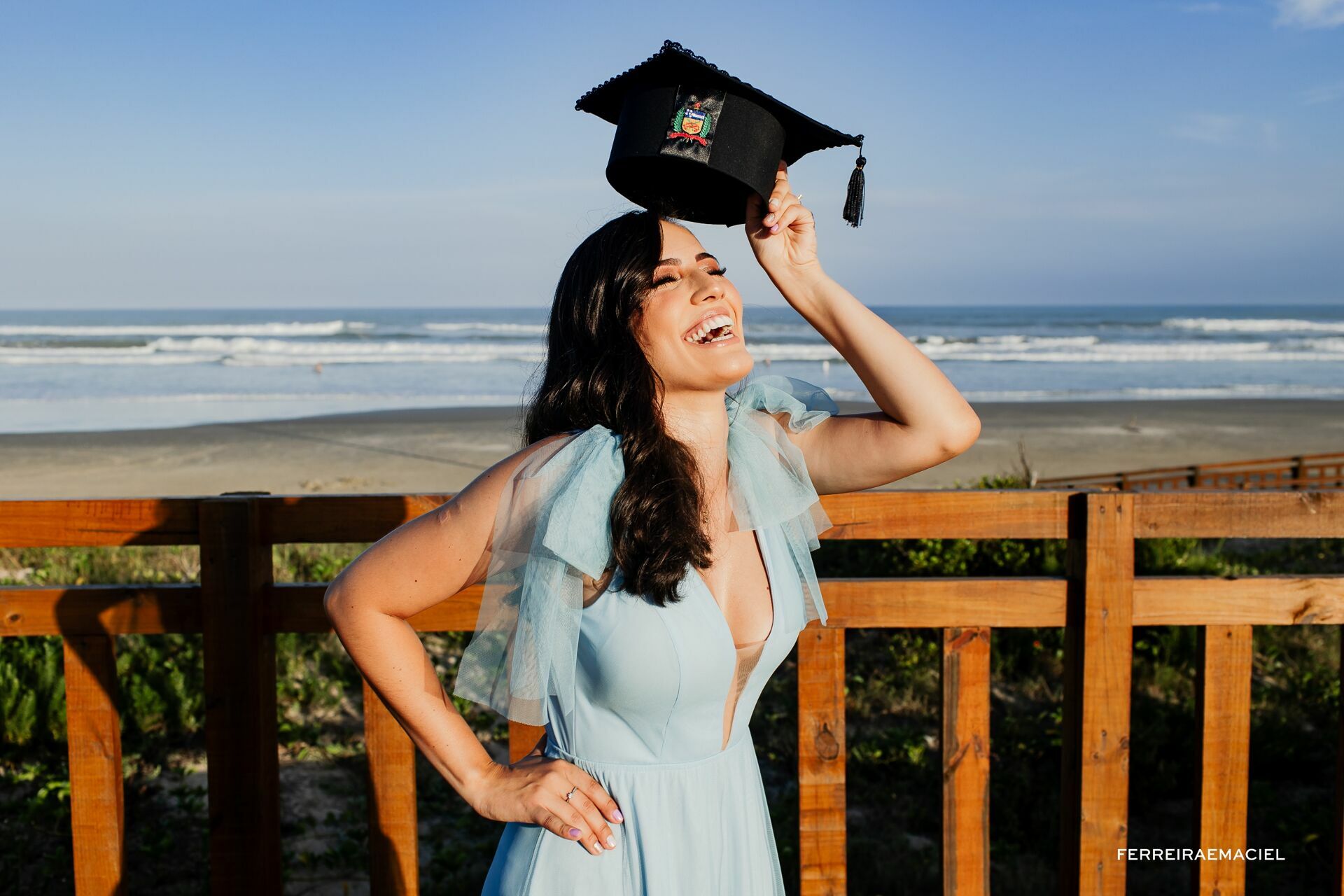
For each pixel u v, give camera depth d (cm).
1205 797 257
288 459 1916
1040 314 13525
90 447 2045
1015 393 3488
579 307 171
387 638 164
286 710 537
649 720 168
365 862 396
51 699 486
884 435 191
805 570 190
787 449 189
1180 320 9050
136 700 491
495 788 167
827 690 253
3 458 1909
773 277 193
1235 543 1016
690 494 164
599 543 162
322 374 4006
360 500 248
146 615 246
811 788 253
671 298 168
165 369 4116
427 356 4878
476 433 2291
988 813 257
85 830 249
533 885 169
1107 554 248
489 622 170
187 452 1997
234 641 242
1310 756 508
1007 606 254
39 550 830
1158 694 568
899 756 508
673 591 160
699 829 171
